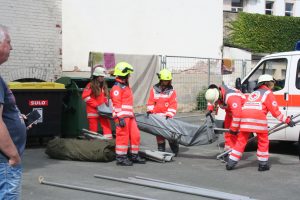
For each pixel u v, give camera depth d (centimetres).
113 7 1681
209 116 957
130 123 920
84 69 1594
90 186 729
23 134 420
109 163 927
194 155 1034
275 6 2756
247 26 2353
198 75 1920
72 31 1565
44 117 1089
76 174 819
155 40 1825
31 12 1404
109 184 748
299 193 718
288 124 863
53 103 1101
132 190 710
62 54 1526
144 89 1661
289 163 957
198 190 705
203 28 2000
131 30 1744
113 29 1684
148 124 973
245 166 918
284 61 1040
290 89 1014
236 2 2684
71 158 941
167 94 988
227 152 933
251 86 1094
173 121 970
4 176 399
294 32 2455
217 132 963
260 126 859
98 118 1060
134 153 927
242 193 712
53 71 1464
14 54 1371
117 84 900
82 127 1143
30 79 1409
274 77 1056
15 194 409
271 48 2405
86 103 1062
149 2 1800
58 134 1110
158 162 947
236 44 2297
